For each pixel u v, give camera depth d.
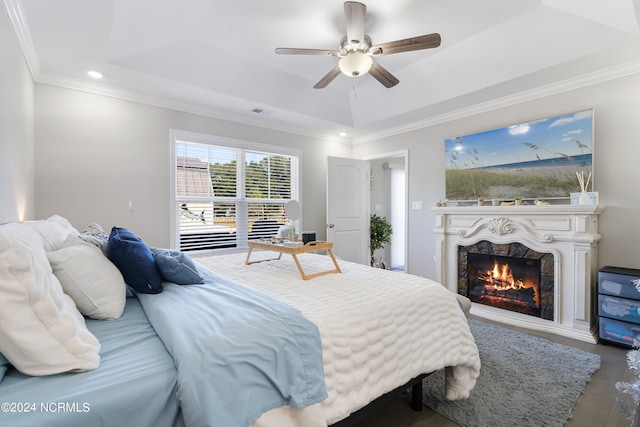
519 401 1.74
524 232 3.04
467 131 3.79
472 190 3.67
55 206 2.77
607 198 2.77
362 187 5.11
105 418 0.72
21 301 0.79
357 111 4.28
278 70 3.29
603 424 1.56
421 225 4.32
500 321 3.15
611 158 2.75
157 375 0.83
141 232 3.25
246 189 4.17
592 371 2.06
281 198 4.54
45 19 1.96
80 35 2.14
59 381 0.78
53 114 2.77
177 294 1.40
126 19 2.05
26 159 2.33
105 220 3.04
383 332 1.32
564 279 2.81
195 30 2.53
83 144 2.92
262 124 4.25
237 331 0.98
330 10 2.34
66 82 2.82
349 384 1.14
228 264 2.32
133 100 3.21
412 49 2.24
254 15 2.39
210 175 3.85
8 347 0.78
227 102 3.52
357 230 5.04
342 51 2.37
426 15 2.40
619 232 2.72
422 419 1.62
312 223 4.86
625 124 2.68
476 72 3.02
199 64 2.89
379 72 2.58
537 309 3.00
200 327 1.01
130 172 3.19
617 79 2.72
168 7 2.09
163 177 3.41
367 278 1.85
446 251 3.74
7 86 1.76
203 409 0.77
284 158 4.61
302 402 0.93
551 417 1.60
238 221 4.10
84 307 1.20
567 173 2.95
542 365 2.15
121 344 1.01
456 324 1.66
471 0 2.23
